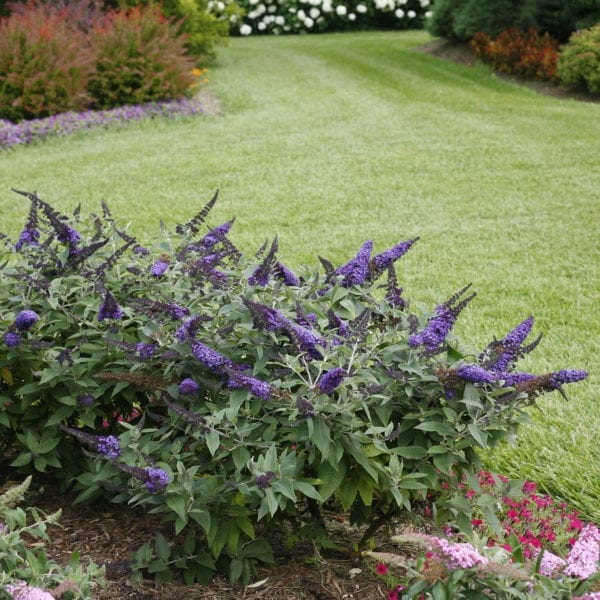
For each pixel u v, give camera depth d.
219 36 18.42
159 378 2.80
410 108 13.34
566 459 3.76
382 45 21.55
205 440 2.63
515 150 10.44
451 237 7.22
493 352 2.70
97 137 11.66
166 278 3.26
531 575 2.23
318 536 2.87
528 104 13.60
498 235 7.27
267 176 9.35
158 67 13.38
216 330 2.79
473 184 8.97
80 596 2.34
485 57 17.11
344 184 9.01
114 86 13.34
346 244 6.98
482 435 2.54
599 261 6.55
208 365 2.59
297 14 25.83
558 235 7.23
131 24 13.61
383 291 5.53
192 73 14.36
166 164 9.91
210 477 2.59
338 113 12.96
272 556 2.79
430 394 2.68
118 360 2.97
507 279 6.14
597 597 2.10
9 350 3.03
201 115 12.94
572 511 3.42
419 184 9.00
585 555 2.33
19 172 9.57
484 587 2.22
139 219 7.63
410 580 2.52
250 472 2.64
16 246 3.49
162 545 2.71
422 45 20.62
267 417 2.63
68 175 9.41
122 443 2.62
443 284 6.02
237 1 26.11
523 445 3.90
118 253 3.20
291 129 11.85
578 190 8.66
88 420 2.98
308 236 7.21
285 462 2.49
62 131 11.62
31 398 3.07
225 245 3.13
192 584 2.74
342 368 2.51
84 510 3.19
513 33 16.73
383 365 2.73
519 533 3.10
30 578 2.36
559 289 5.92
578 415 4.15
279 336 2.73
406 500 2.61
